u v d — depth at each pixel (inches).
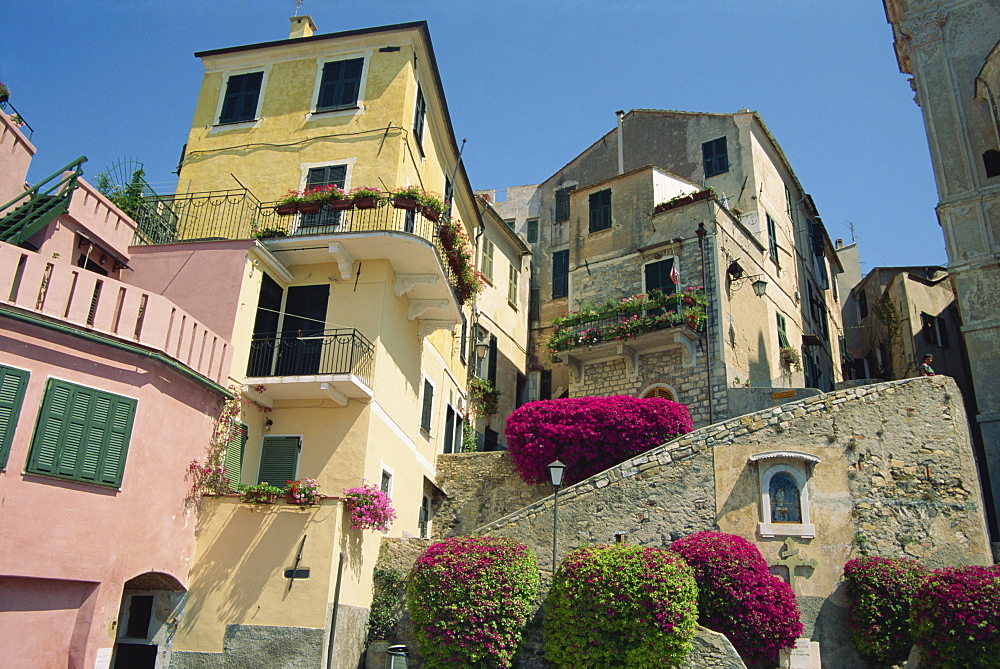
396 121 728.3
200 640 523.8
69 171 581.0
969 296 817.5
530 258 1336.1
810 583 599.5
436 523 805.9
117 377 478.3
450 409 903.1
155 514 498.9
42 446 432.1
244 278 623.5
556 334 979.9
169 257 639.1
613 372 959.0
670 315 888.3
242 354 616.1
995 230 825.5
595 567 532.4
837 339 1370.6
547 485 775.1
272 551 542.6
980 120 877.8
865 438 641.6
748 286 992.2
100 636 443.5
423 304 735.7
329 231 683.4
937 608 518.0
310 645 515.2
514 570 560.4
